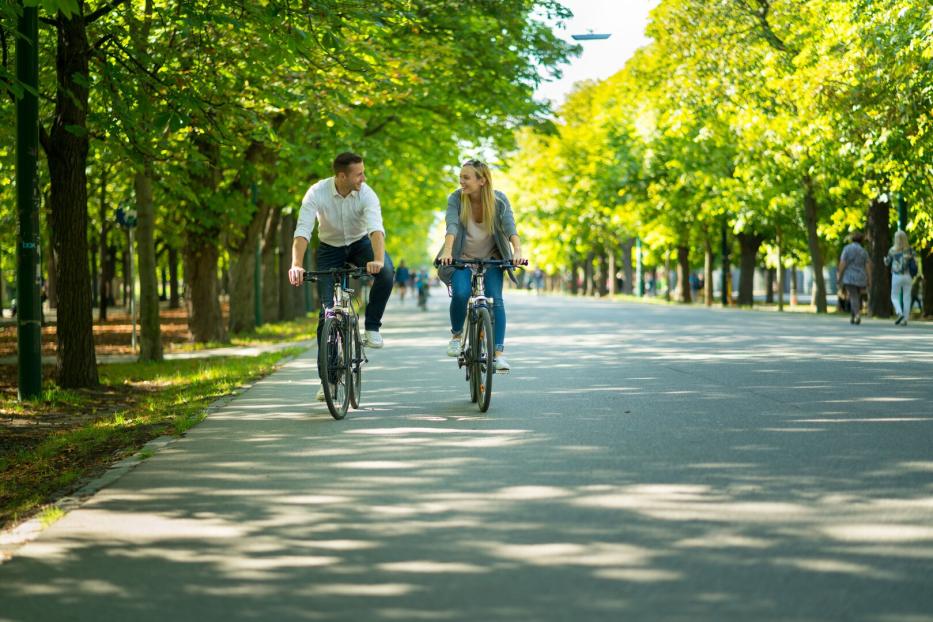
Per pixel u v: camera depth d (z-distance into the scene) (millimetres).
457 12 39781
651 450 14023
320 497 11742
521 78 42531
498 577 8586
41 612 7996
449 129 46625
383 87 30938
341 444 15312
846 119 48719
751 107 58250
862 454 13422
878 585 8164
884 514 10305
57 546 9867
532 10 42688
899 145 48375
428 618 7656
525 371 25562
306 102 29859
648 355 29625
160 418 19172
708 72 58031
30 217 22375
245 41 25484
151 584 8641
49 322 70688
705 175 74438
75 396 23438
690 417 16953
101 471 13938
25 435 18328
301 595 8250
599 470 12758
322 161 41406
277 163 43469
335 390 17953
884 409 17500
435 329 52125
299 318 76250
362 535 10023
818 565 8703
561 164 125000
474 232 18766
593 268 159250
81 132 23828
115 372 30031
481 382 18375
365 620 7641
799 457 13305
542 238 148375
